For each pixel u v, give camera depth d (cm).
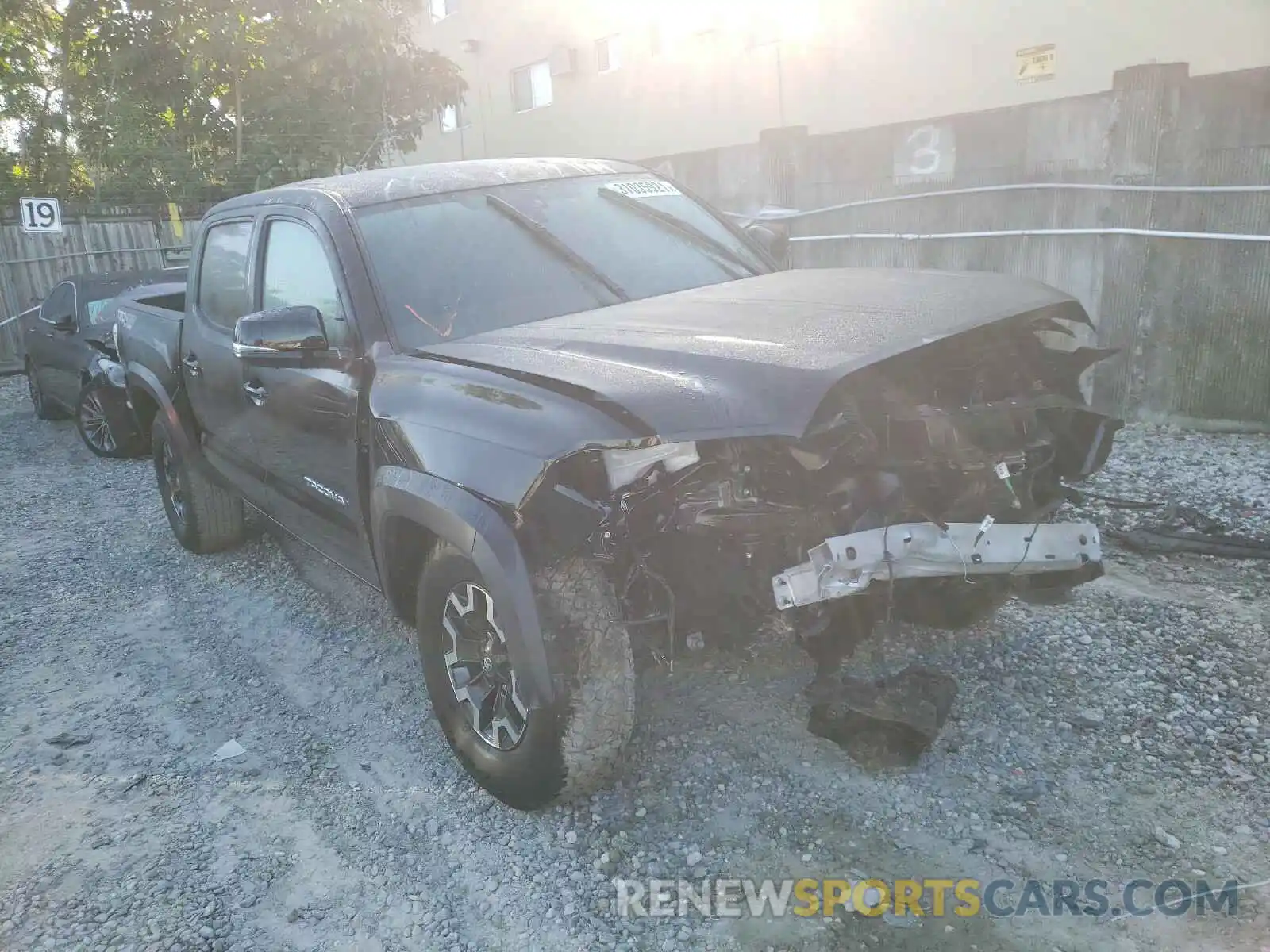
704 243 420
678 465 264
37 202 1322
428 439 293
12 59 1619
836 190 800
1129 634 381
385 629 457
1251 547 441
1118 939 238
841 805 295
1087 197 667
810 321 297
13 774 352
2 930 272
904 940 243
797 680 365
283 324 335
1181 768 299
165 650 452
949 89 1276
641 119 1770
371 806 320
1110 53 1109
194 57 1397
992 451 289
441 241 371
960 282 342
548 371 280
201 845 305
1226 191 611
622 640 276
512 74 2052
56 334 946
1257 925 238
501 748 298
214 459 508
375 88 1443
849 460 273
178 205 1539
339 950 258
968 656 371
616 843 287
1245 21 1000
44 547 619
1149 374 665
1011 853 270
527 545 266
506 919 264
